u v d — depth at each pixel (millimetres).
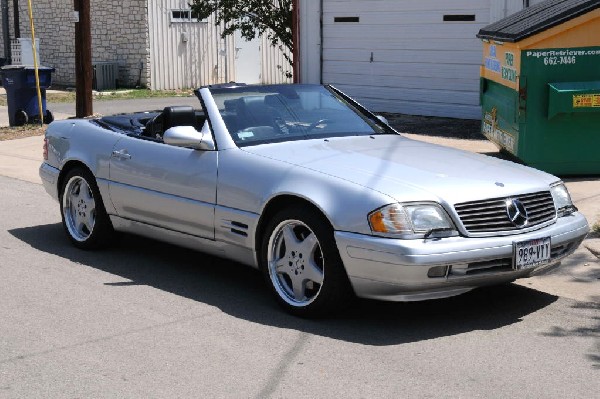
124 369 5031
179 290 6645
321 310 5793
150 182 6973
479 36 11758
